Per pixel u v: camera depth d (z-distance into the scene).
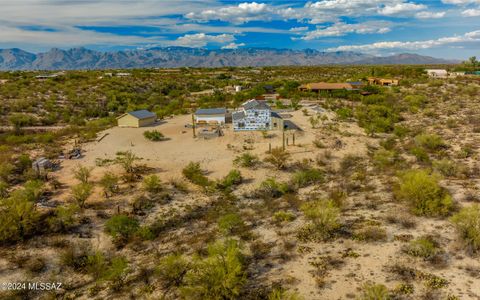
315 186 31.41
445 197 24.31
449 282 16.64
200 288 16.56
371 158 38.25
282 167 36.06
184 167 35.88
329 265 18.66
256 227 23.95
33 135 49.28
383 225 22.61
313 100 77.19
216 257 18.34
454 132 45.62
